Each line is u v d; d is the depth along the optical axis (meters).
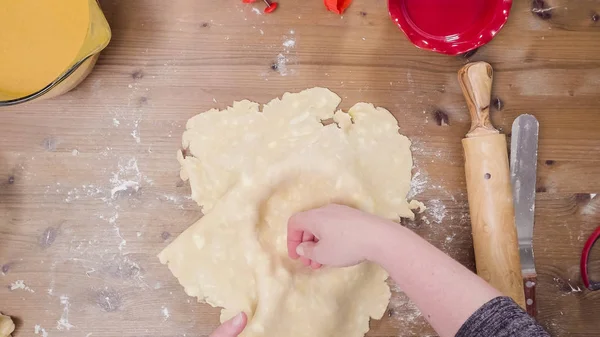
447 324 0.53
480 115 0.83
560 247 0.88
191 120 0.86
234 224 0.83
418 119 0.88
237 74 0.87
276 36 0.87
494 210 0.82
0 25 0.83
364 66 0.88
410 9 0.84
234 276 0.84
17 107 0.85
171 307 0.86
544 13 0.88
